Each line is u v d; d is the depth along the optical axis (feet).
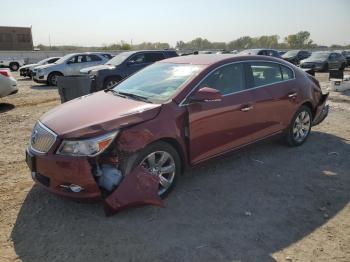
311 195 14.12
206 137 14.46
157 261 10.11
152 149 12.67
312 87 19.88
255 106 16.24
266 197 13.89
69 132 11.81
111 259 10.21
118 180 11.99
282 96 17.72
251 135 16.51
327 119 26.68
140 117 12.50
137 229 11.62
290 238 11.25
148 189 12.28
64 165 11.59
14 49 202.39
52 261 10.15
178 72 15.44
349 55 100.68
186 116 13.58
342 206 13.29
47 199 13.64
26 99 40.81
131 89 15.80
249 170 16.47
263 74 17.22
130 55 43.37
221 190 14.43
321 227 11.88
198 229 11.65
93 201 12.03
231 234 11.40
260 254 10.44
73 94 28.04
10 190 14.51
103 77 40.68
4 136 22.67
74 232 11.50
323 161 17.71
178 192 14.20
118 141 11.83
